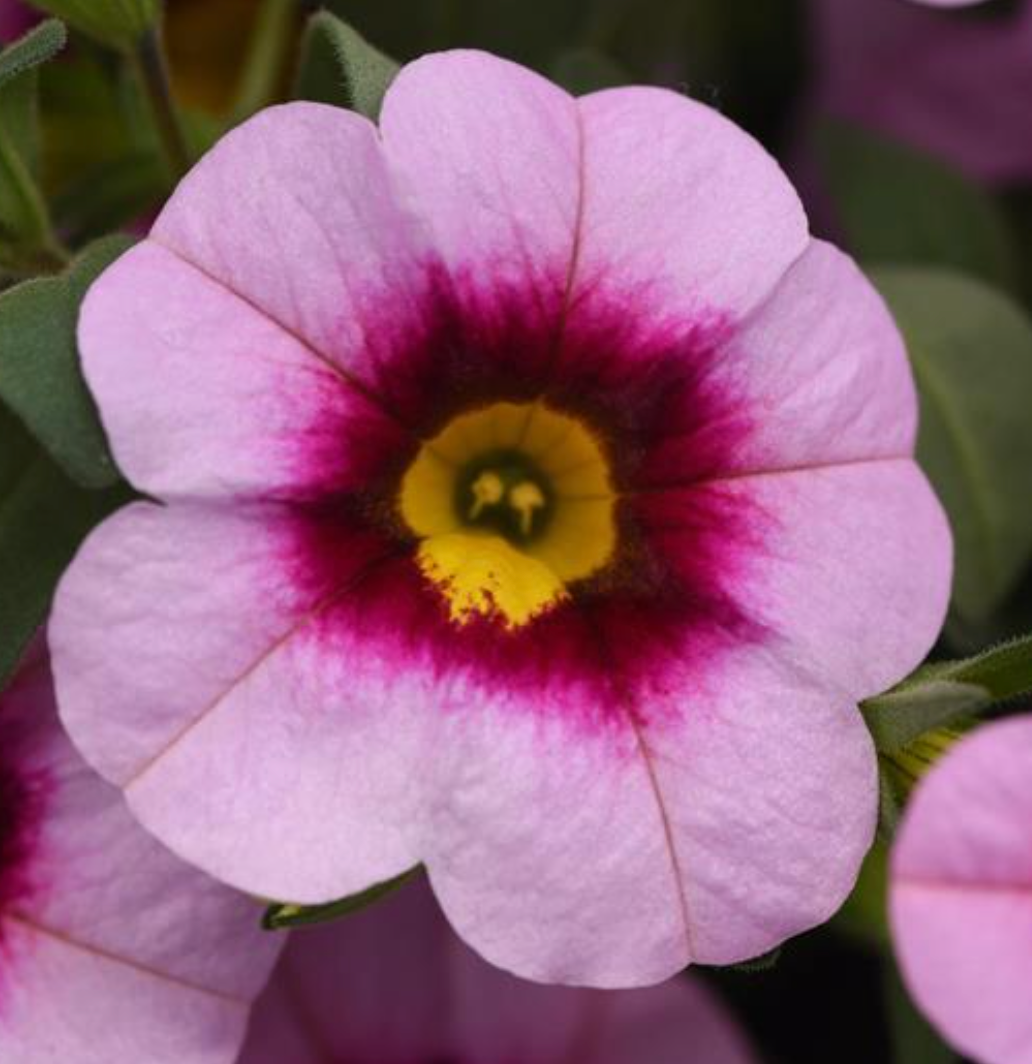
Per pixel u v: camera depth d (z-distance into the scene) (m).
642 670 0.15
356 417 0.15
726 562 0.15
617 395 0.15
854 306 0.15
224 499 0.14
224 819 0.14
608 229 0.15
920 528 0.15
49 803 0.15
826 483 0.15
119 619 0.14
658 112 0.15
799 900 0.15
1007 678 0.15
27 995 0.15
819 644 0.15
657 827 0.14
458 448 0.15
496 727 0.15
